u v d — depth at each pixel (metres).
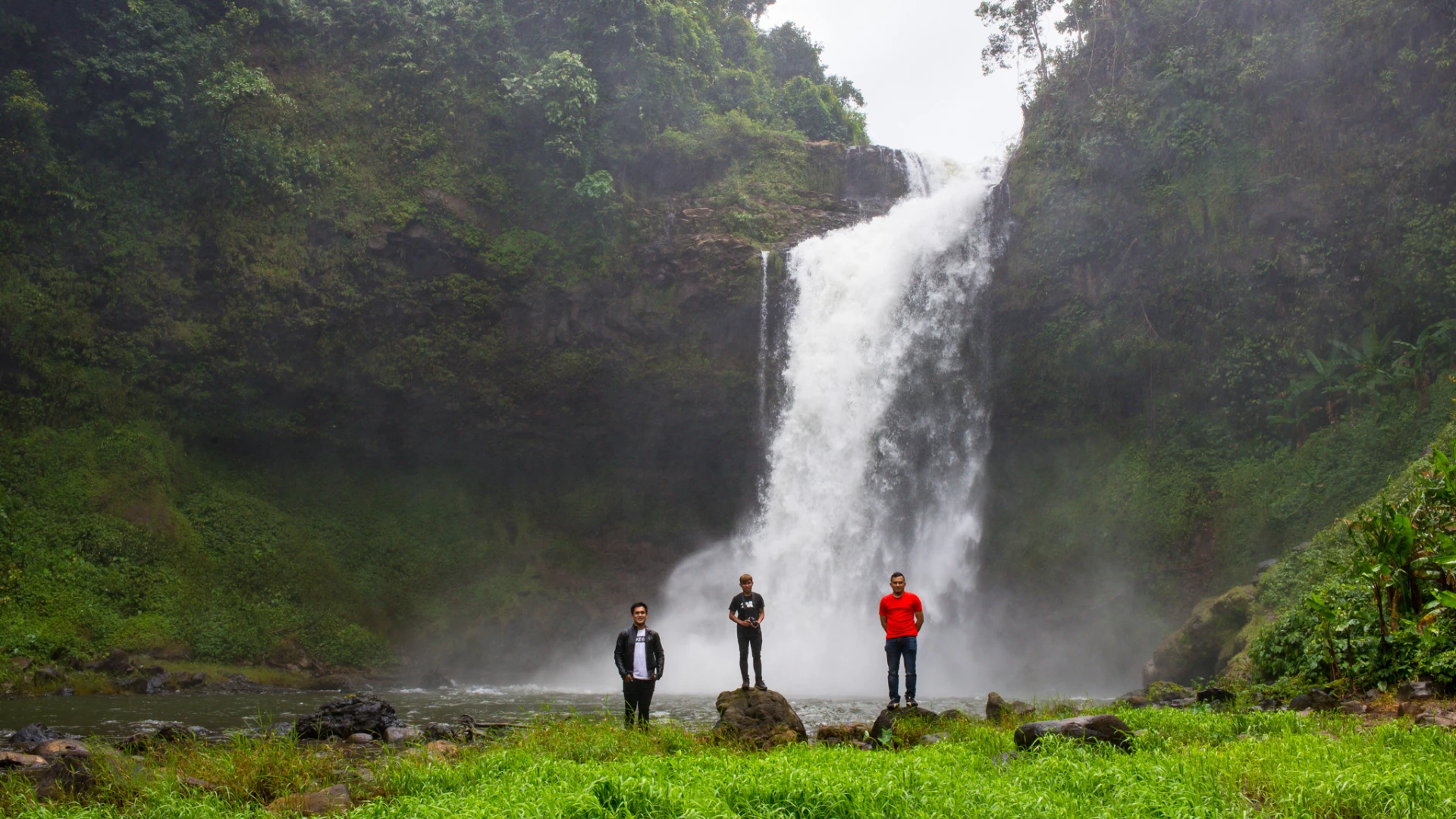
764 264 28.31
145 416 24.83
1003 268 28.27
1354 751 6.27
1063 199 27.22
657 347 28.39
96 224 24.17
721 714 9.64
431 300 26.94
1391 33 21.89
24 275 23.39
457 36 28.75
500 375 27.69
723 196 30.09
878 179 32.25
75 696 18.52
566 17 29.98
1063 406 27.33
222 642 22.92
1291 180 23.42
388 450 28.11
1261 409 24.03
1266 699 10.75
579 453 29.50
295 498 27.03
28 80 23.53
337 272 26.06
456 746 8.63
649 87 29.78
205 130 25.02
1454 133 21.08
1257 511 22.66
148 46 24.91
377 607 26.25
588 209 28.14
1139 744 6.98
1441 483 10.69
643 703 9.34
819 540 28.06
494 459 29.08
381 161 27.42
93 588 21.88
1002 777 6.10
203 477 25.73
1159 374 25.89
